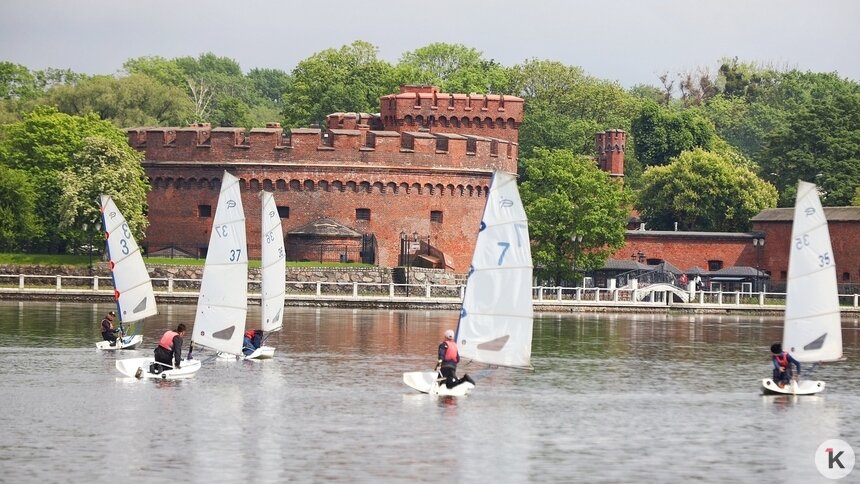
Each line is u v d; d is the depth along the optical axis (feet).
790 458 195.00
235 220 268.82
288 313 420.36
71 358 280.92
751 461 192.65
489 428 211.00
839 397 250.16
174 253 516.32
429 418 217.97
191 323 359.46
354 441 199.41
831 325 249.34
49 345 302.66
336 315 413.18
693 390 255.70
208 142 519.19
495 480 179.11
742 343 350.64
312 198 515.91
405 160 520.83
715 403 240.12
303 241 509.35
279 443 196.95
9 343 305.32
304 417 216.54
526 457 192.03
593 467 187.11
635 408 232.73
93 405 223.71
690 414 228.02
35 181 514.27
